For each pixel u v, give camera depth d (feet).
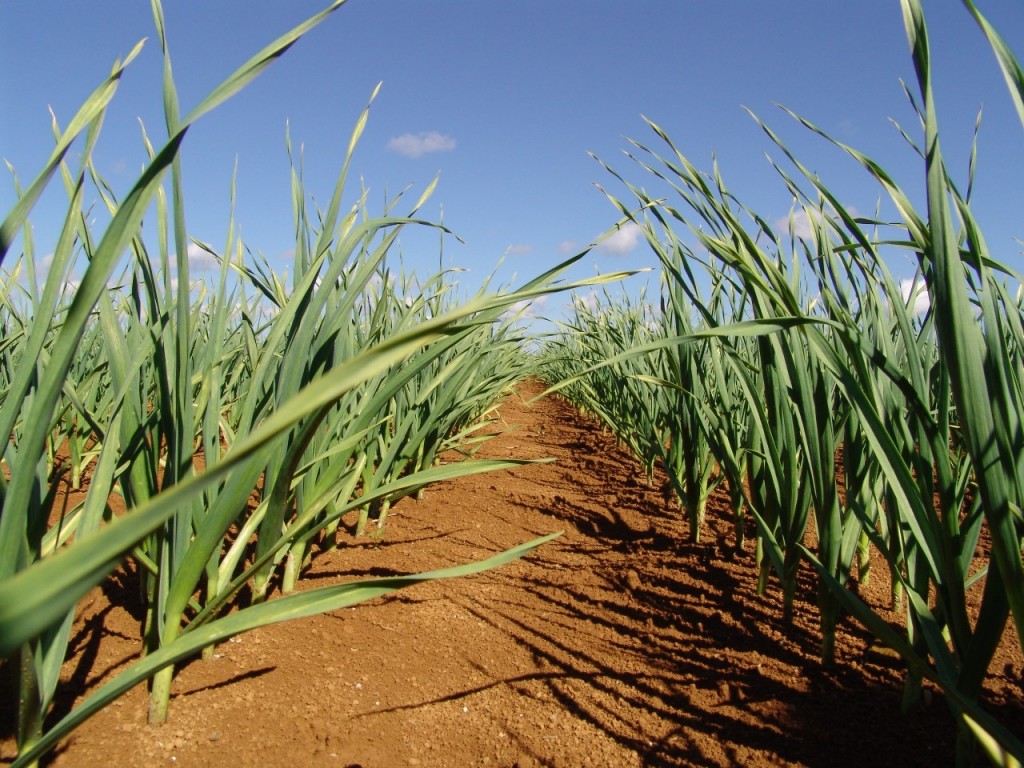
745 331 3.18
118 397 3.71
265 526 5.04
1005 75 2.47
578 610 6.99
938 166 2.58
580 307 18.45
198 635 2.70
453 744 4.65
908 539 4.80
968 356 2.64
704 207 5.30
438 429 9.84
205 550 3.85
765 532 6.40
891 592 7.04
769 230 5.14
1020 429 3.23
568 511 10.94
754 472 7.27
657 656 6.01
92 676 4.74
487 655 5.91
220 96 2.24
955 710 4.09
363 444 7.23
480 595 7.16
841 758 4.55
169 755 4.08
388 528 9.04
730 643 6.26
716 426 8.21
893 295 3.92
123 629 5.43
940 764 4.44
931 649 3.59
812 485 5.92
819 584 5.66
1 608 1.24
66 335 2.34
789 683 5.53
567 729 4.89
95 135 2.69
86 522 3.49
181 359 3.74
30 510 3.34
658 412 12.67
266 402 5.52
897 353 6.37
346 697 4.98
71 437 9.11
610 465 15.72
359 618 6.27
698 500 9.48
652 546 9.18
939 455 3.38
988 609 3.20
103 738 4.13
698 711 5.15
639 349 3.28
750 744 4.74
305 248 5.32
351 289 5.22
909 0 2.58
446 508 10.47
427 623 6.37
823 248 5.24
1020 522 3.30
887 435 3.60
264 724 4.50
